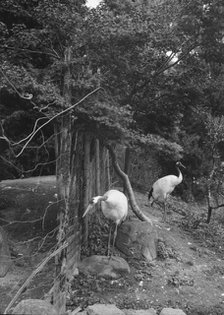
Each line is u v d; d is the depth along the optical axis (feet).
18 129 28.76
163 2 27.02
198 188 43.42
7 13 24.27
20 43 21.17
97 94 20.16
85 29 19.81
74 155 22.18
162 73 29.25
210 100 34.09
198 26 26.50
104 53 20.81
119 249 25.76
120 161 39.37
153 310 20.74
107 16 20.44
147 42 23.25
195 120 37.14
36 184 37.99
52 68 20.29
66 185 19.42
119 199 23.67
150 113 30.55
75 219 22.56
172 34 25.94
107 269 23.00
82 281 21.97
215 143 34.47
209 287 24.03
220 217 37.83
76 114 19.94
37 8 20.54
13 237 26.53
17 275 21.94
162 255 26.45
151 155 39.22
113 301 21.07
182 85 29.86
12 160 31.01
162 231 30.32
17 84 18.26
